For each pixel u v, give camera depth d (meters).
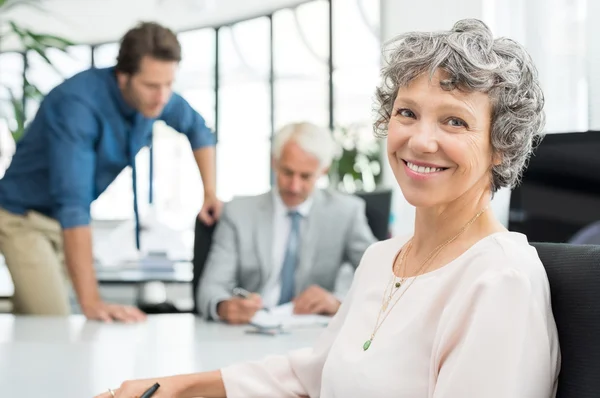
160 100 2.87
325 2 8.84
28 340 2.08
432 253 1.10
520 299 0.91
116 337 2.15
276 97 9.72
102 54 11.05
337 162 7.48
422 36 1.06
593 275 0.92
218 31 10.26
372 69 8.36
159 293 4.18
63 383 1.54
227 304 2.51
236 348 1.97
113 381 1.56
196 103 10.40
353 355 1.10
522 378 0.88
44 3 10.07
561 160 1.91
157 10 10.16
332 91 8.76
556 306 0.95
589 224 1.88
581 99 3.07
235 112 10.16
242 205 2.93
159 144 9.68
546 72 3.19
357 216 2.97
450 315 0.97
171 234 6.43
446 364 0.95
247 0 9.38
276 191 2.92
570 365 0.91
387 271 1.19
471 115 1.02
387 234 3.12
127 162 3.01
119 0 10.20
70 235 2.74
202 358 1.82
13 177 3.11
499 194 3.08
